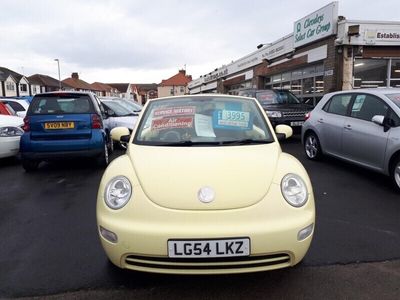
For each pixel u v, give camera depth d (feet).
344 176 20.67
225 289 9.35
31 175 22.89
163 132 12.09
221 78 100.27
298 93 56.24
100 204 9.40
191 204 8.68
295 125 34.22
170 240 8.37
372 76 43.60
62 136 22.75
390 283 9.54
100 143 23.21
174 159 10.14
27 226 13.98
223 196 8.79
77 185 20.06
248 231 8.36
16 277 10.15
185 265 8.46
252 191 8.95
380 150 18.21
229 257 8.39
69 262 10.95
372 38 41.52
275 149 11.12
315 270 10.23
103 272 10.33
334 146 22.44
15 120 27.09
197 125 12.30
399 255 11.10
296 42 51.72
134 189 9.16
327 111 23.81
